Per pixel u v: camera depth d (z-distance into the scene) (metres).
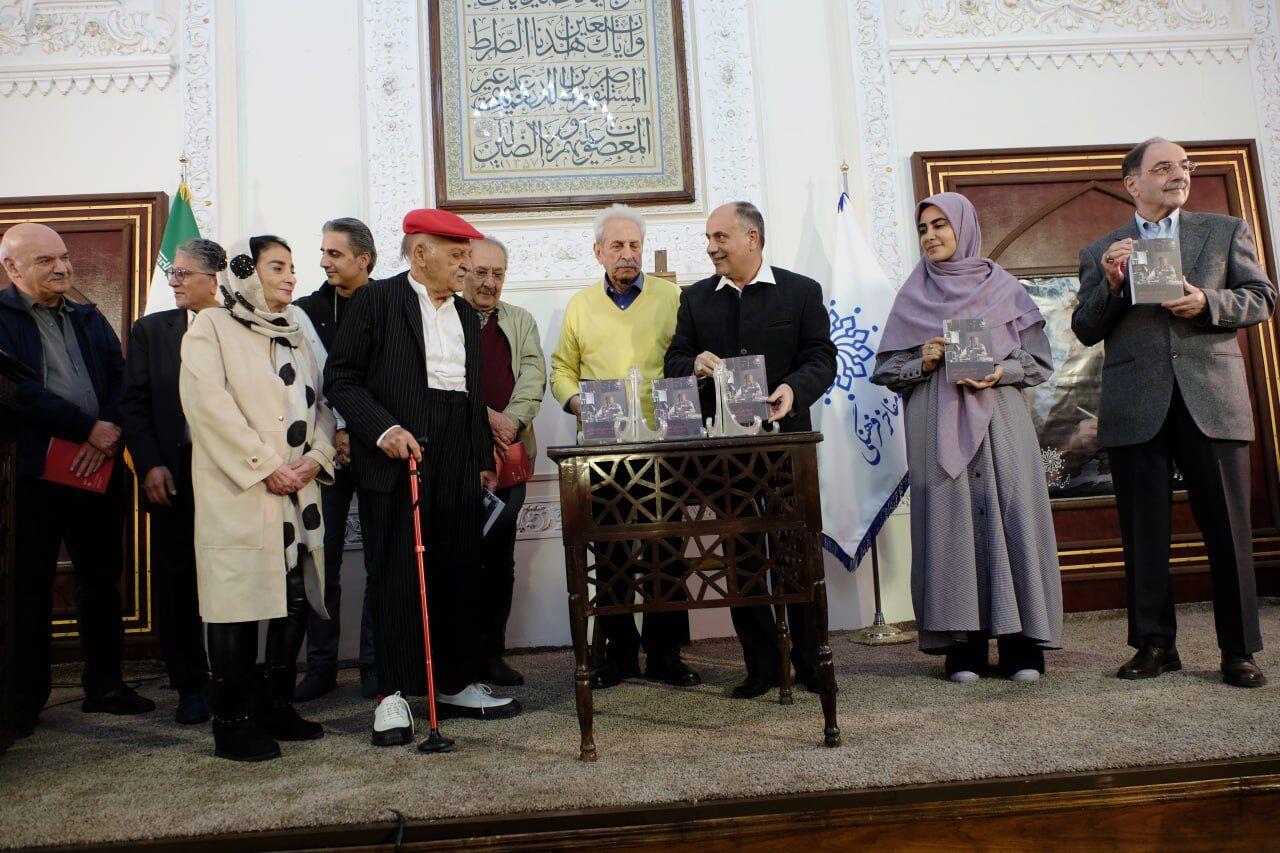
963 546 2.96
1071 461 4.41
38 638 2.88
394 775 2.21
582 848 1.92
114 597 3.16
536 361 3.57
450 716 2.78
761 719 2.58
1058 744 2.21
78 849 1.88
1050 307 4.45
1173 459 2.98
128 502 3.95
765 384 2.60
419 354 2.72
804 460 2.34
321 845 1.90
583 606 2.29
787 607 3.02
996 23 4.55
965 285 3.16
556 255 4.27
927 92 4.50
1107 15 4.55
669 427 2.55
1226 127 4.55
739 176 4.37
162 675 3.85
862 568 4.20
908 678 3.04
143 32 4.23
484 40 4.36
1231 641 2.77
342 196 4.21
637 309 3.41
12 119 4.17
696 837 1.93
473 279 3.44
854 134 4.43
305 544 2.64
